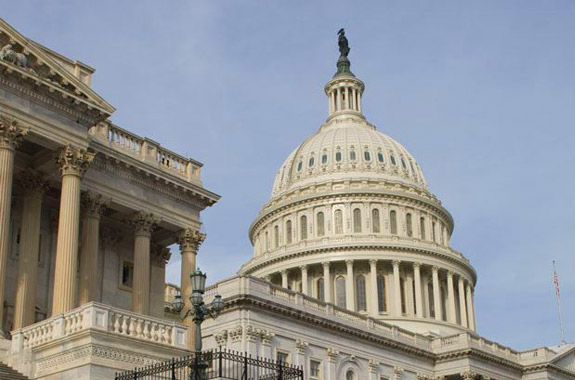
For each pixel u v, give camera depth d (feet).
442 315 396.78
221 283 231.91
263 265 412.77
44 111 129.80
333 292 391.24
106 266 158.20
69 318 106.73
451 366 299.58
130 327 107.65
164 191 160.97
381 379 269.23
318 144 450.71
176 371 108.17
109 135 153.38
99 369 100.53
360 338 264.93
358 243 392.88
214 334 226.99
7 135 123.44
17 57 127.44
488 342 318.24
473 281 436.35
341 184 420.36
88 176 146.51
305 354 240.53
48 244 148.87
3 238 117.80
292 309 238.27
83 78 142.10
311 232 410.11
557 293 396.37
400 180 429.79
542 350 335.26
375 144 446.19
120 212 155.63
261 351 224.12
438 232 428.56
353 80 488.85
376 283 388.78
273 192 455.22
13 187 140.67
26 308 130.11
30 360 106.01
